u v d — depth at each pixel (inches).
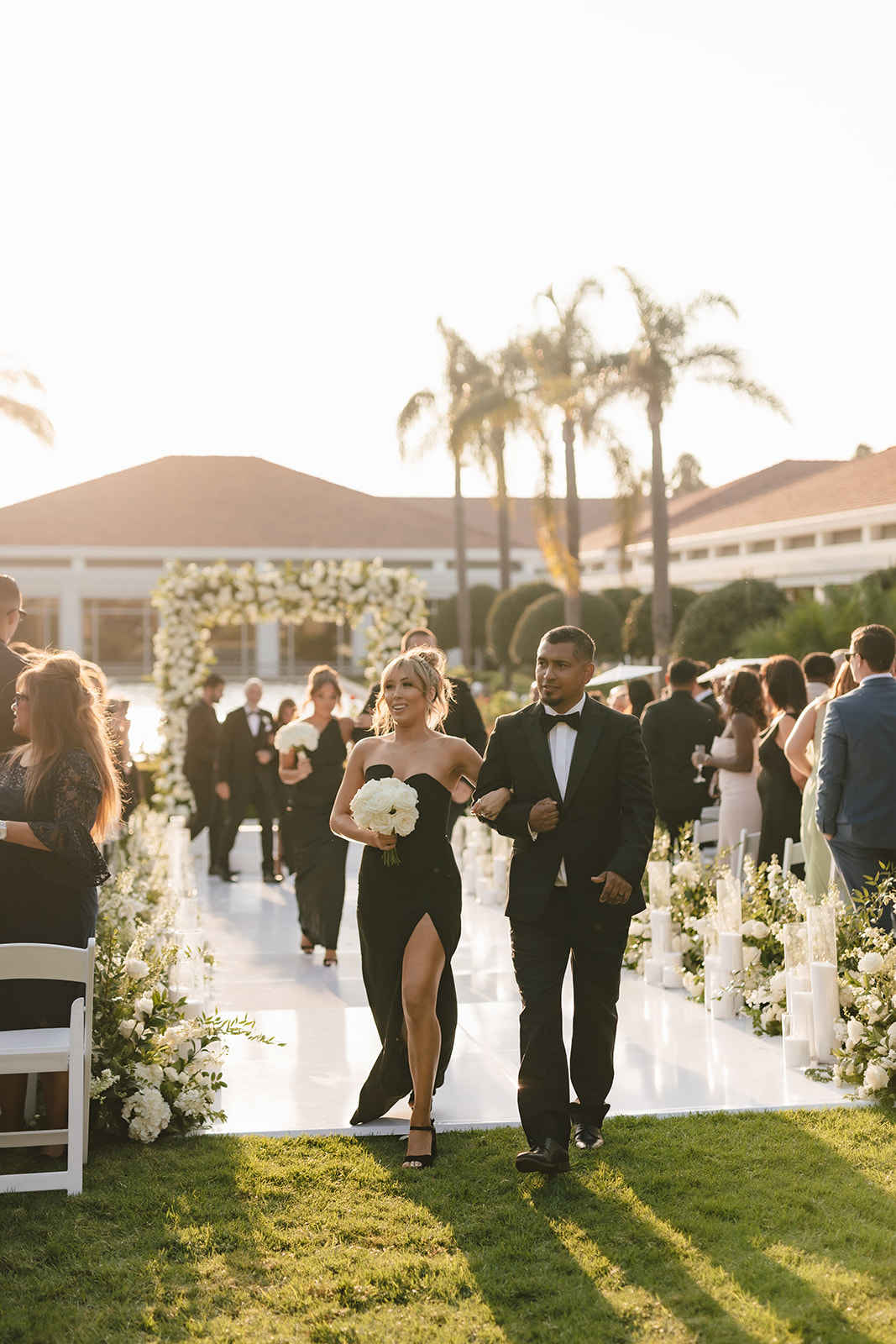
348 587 590.2
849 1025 193.8
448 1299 128.1
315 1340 120.3
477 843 429.4
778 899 245.8
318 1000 267.7
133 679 1663.4
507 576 1465.3
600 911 163.8
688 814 334.3
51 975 158.1
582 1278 131.2
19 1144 153.2
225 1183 157.1
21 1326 122.4
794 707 277.0
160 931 238.4
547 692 166.7
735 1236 140.4
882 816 209.0
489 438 1268.5
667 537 942.4
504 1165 162.7
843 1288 127.0
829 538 1104.2
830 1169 158.6
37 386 1210.6
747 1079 201.6
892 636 214.2
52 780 167.8
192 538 1726.1
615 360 954.1
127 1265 134.4
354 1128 179.6
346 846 310.0
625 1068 208.1
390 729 195.5
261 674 1685.5
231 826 446.0
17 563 1673.2
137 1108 169.8
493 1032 239.0
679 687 339.0
